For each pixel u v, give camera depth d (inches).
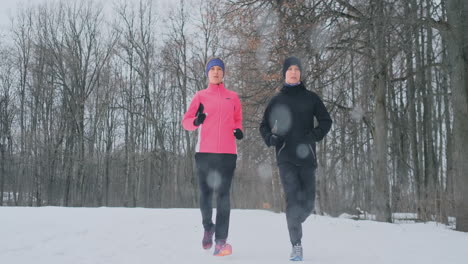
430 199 395.2
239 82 595.2
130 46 1320.1
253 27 459.5
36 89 1295.5
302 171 155.6
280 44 432.5
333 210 751.7
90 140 1269.7
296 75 162.1
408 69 480.1
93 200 1396.4
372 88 474.9
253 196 1041.5
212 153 156.3
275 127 160.7
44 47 1264.8
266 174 797.2
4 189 1425.9
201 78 1209.4
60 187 1314.0
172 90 1369.3
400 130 646.5
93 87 1294.3
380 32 356.2
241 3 478.3
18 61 1323.8
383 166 462.3
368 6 376.2
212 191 158.4
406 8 345.4
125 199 1307.8
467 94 322.0
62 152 1274.6
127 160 1314.0
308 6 417.4
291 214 145.1
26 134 1328.7
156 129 1301.7
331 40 398.0
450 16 335.3
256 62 501.4
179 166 1387.8
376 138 468.8
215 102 161.0
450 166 625.0
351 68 430.6
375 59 406.0
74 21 1282.0
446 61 450.9
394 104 676.1
